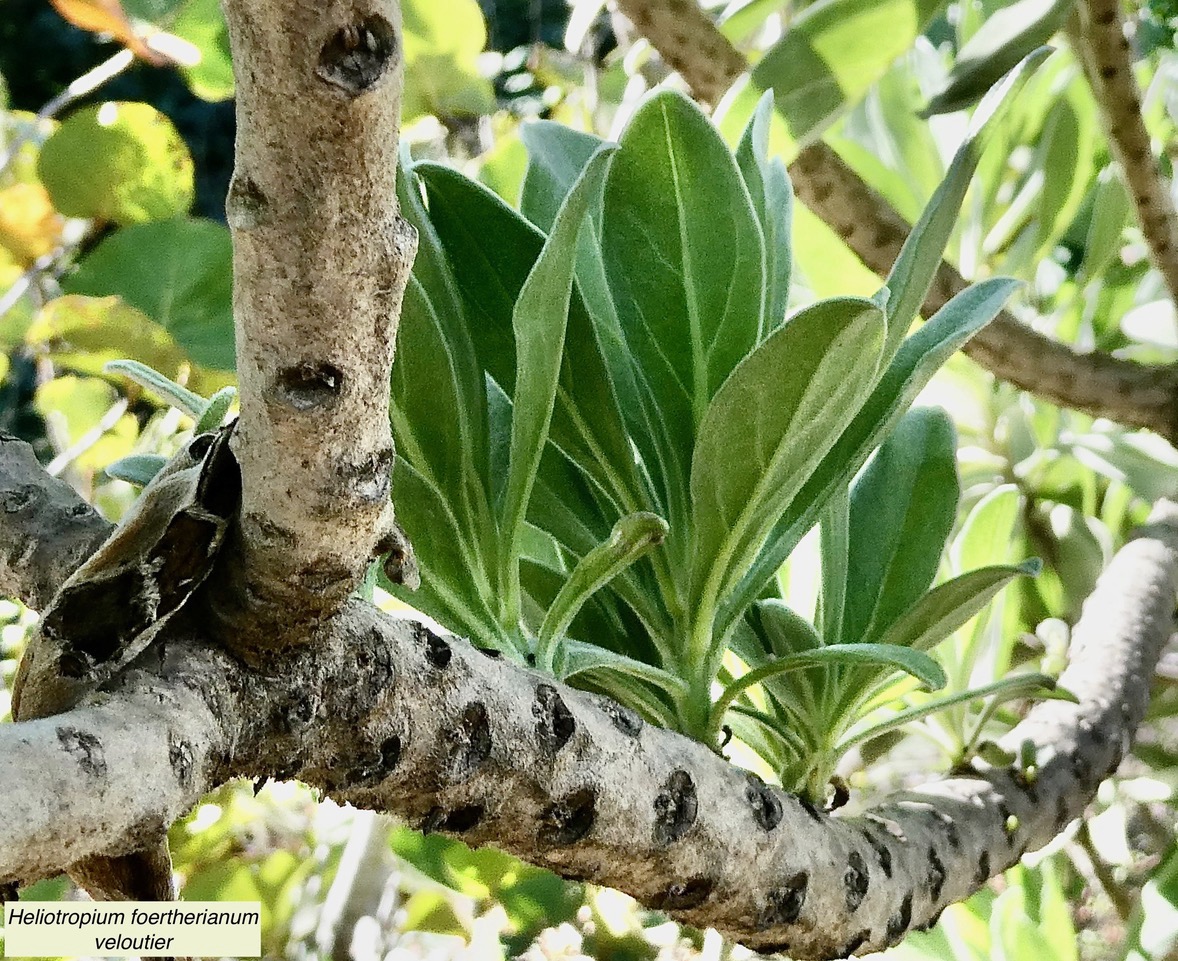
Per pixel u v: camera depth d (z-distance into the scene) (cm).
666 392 43
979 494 80
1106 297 83
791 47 47
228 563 31
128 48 77
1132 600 67
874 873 46
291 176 23
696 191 42
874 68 49
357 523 30
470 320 44
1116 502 83
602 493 46
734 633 48
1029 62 42
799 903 43
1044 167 74
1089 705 60
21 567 35
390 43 22
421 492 40
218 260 68
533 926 83
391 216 25
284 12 21
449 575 41
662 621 44
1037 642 80
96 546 35
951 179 42
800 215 70
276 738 33
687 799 40
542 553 51
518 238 43
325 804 92
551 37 171
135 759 28
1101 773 58
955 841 51
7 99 96
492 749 36
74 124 73
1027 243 80
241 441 29
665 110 41
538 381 39
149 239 67
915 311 42
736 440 39
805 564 55
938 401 82
